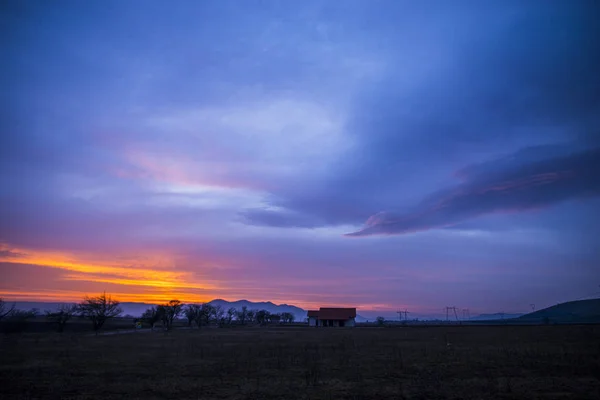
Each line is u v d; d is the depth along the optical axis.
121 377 15.70
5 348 29.52
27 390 13.22
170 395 12.38
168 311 75.81
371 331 60.41
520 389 12.42
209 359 21.66
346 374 16.00
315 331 63.19
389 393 12.31
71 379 15.24
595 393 11.80
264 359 21.47
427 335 44.72
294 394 12.38
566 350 22.69
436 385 13.22
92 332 62.03
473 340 33.94
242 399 11.80
